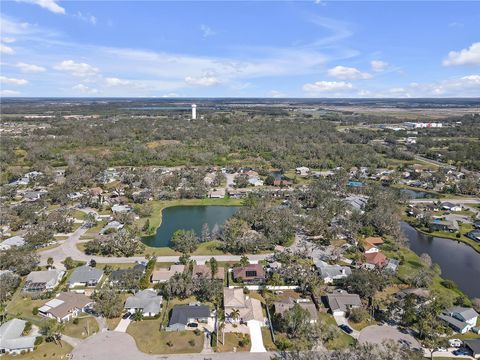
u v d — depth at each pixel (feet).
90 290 332.19
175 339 267.39
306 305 297.94
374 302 312.71
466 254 433.89
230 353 254.27
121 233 421.18
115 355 250.16
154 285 337.72
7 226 486.38
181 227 499.92
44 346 258.78
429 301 309.42
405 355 237.25
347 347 256.93
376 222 476.95
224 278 353.51
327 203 547.08
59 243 434.30
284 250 415.03
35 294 319.27
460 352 256.11
